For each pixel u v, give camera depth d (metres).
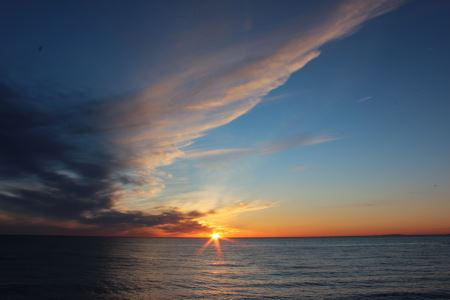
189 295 38.44
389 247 159.25
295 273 58.47
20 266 61.81
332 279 50.69
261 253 122.38
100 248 148.25
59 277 48.91
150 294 38.62
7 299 33.75
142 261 82.94
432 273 57.00
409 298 36.78
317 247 172.75
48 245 164.88
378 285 44.81
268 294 39.22
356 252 121.44
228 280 50.12
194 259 92.00
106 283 45.22
